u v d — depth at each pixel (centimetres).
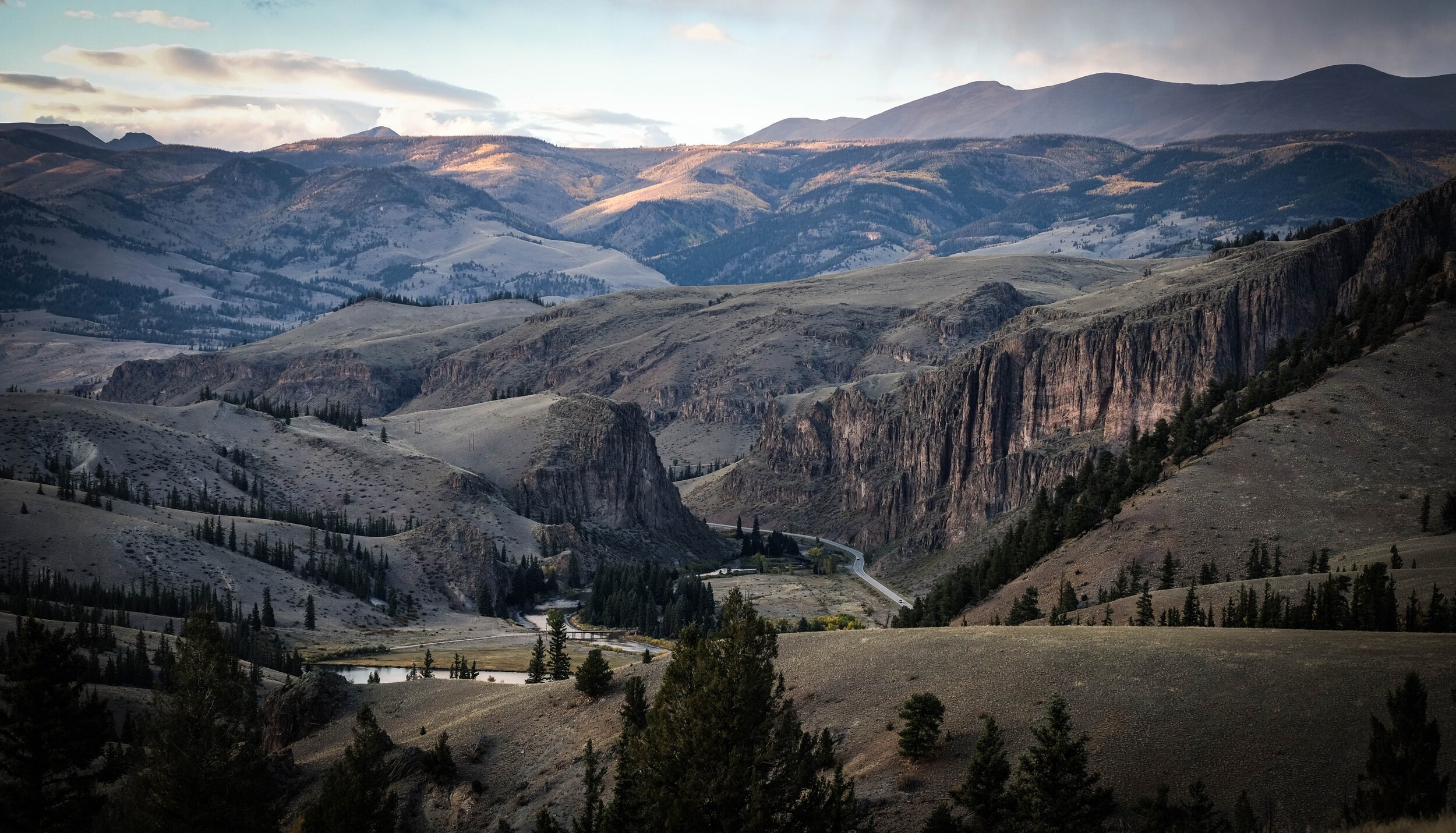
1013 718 10606
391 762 13162
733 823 8638
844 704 11969
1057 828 8575
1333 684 9812
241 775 11388
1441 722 8750
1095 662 11294
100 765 13812
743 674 9362
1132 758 9481
